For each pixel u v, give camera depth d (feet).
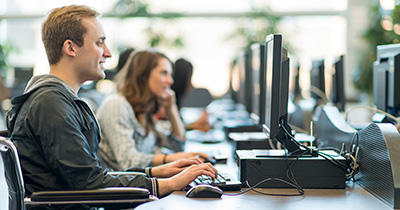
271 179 5.36
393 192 4.48
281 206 4.50
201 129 14.69
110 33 24.29
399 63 7.13
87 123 5.35
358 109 21.36
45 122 4.92
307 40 24.90
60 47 5.47
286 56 5.63
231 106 17.40
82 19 5.51
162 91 8.86
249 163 5.46
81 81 5.71
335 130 6.90
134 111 8.59
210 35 25.27
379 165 4.88
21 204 4.88
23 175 5.07
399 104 7.17
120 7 24.04
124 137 7.76
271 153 5.77
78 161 4.91
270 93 5.48
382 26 20.86
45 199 4.62
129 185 5.16
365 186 5.35
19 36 26.09
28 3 25.99
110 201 4.73
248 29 23.81
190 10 25.18
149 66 8.72
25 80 18.47
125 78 8.74
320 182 5.40
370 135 5.22
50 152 4.90
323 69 11.79
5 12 25.98
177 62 11.97
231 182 5.36
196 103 18.51
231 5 25.26
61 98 5.09
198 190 4.86
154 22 24.20
